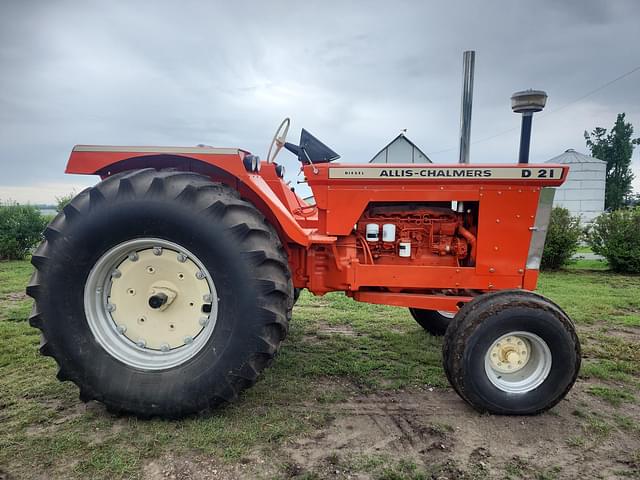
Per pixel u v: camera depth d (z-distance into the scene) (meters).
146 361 2.41
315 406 2.52
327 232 2.91
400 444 2.14
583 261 10.07
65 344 2.36
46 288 2.36
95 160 2.59
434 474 1.92
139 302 2.49
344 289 2.96
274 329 2.36
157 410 2.30
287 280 2.42
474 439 2.21
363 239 3.00
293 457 2.01
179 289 2.44
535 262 2.85
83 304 2.39
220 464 1.95
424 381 2.88
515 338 2.49
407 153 12.44
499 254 2.84
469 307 2.51
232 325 2.29
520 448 2.14
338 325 4.28
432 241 3.00
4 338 3.68
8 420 2.32
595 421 2.40
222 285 2.30
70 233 2.34
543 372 2.46
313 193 2.90
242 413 2.41
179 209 2.28
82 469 1.90
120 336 2.49
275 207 2.58
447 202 3.08
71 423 2.29
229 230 2.28
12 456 1.99
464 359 2.40
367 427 2.30
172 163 2.70
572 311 4.97
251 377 2.32
